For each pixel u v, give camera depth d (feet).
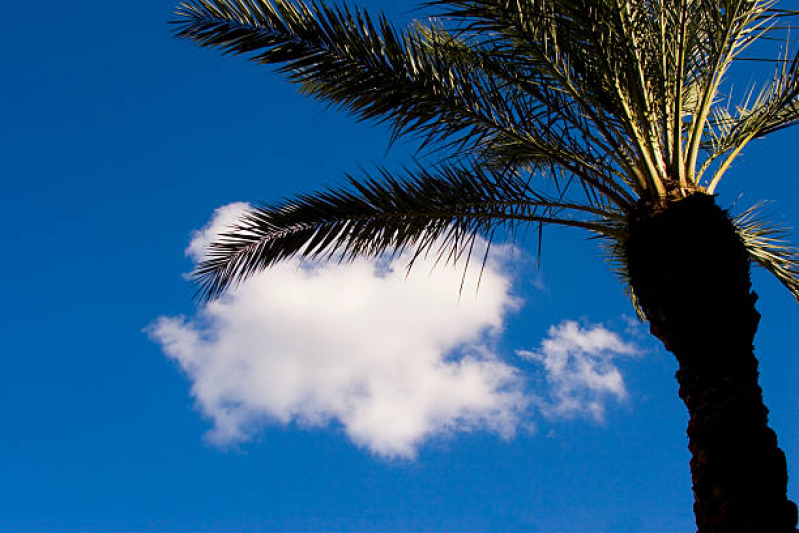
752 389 14.26
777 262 23.12
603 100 17.72
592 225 18.89
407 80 18.67
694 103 22.08
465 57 19.92
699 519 13.70
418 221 19.26
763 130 19.81
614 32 17.07
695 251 15.30
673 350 15.33
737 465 13.37
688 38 18.22
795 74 18.39
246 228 20.43
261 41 18.47
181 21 18.53
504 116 19.01
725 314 14.74
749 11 17.90
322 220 19.92
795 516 13.11
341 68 18.58
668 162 17.37
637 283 16.25
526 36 17.61
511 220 19.22
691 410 14.56
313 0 18.21
